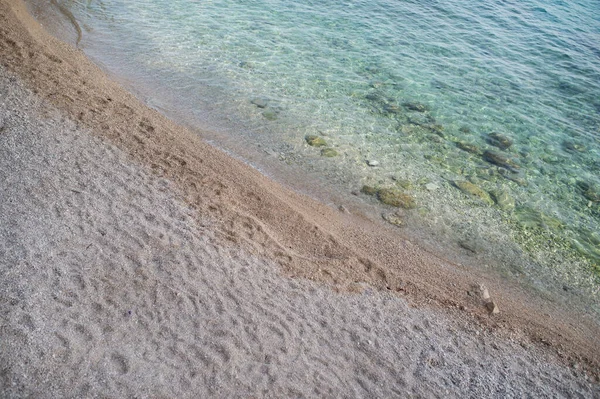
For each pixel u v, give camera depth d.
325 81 16.12
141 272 7.55
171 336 6.73
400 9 22.47
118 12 18.70
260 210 10.06
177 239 8.40
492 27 21.58
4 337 6.05
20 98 11.23
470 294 9.24
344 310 8.02
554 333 8.70
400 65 17.77
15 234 7.59
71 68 13.71
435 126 14.55
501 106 16.00
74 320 6.56
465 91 16.62
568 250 10.74
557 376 7.76
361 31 20.00
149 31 17.59
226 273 8.02
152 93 13.99
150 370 6.18
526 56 19.41
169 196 9.52
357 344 7.41
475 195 12.00
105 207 8.68
